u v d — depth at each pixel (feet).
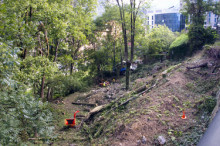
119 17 51.06
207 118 24.09
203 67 38.86
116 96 47.62
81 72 61.41
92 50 73.92
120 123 28.37
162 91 34.50
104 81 71.15
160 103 30.30
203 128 22.54
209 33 52.60
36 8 38.65
